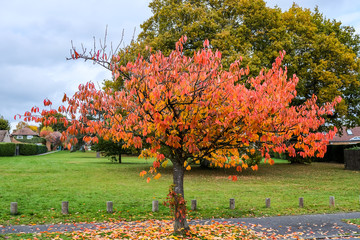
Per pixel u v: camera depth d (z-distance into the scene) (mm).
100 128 9711
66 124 9109
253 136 9633
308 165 37281
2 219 12297
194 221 12430
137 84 8773
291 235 10492
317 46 30203
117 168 32156
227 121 8945
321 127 33125
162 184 22000
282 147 9844
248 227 11531
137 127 9891
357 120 33938
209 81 8898
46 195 17250
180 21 27484
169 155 10844
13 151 50625
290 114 9141
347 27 36812
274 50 27609
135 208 14609
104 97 9555
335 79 29344
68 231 10766
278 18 29156
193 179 24375
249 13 28641
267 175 27547
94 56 8414
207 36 26312
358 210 14414
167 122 8422
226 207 14883
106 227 11438
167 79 8414
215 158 11188
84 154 66062
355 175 27688
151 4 30312
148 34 29594
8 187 19578
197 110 8914
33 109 8695
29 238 9648
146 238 9867
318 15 36750
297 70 29938
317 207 15016
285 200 16781
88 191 18781
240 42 27281
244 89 8930
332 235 10531
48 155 60531
